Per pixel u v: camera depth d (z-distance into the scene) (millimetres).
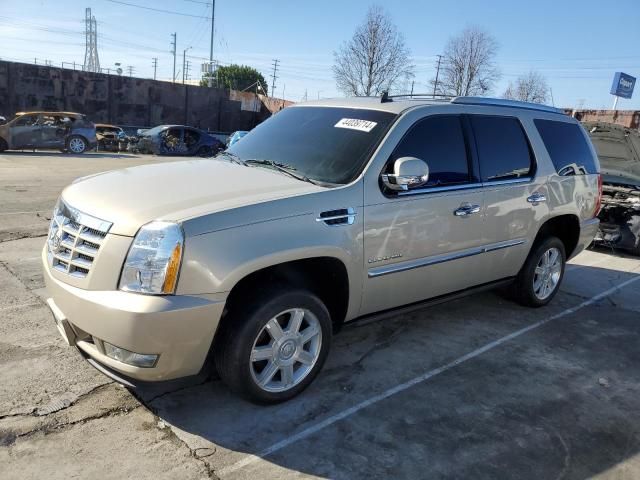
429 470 2984
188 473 2820
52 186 11844
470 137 4453
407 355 4363
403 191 3867
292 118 4602
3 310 4648
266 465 2932
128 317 2807
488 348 4598
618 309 5840
